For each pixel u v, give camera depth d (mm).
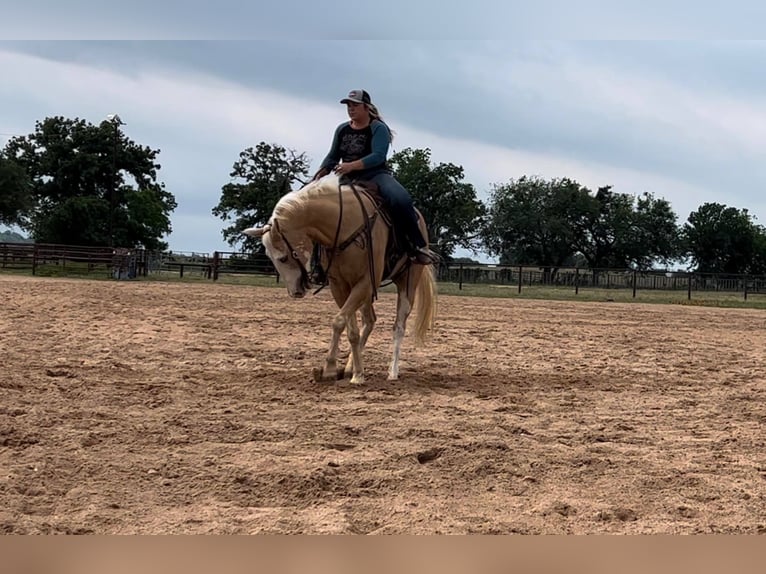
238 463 4484
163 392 6656
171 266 38625
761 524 3688
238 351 9609
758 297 37312
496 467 4539
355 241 7055
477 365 9203
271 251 6930
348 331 7402
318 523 3514
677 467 4703
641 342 12883
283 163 62156
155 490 3984
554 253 85938
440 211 69875
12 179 64688
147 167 75688
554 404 6766
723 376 8930
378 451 4840
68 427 5230
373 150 7441
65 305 15555
